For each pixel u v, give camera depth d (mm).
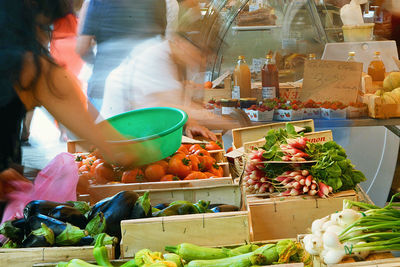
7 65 1982
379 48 3781
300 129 2613
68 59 3305
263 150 2113
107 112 3500
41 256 1539
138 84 3502
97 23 3379
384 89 3564
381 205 3781
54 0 2039
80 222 1729
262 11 3996
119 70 3482
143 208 1714
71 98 2146
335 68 3471
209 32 3898
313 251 1441
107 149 2172
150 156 2260
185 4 3742
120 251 1661
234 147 2801
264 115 3455
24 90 2057
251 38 4066
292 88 3756
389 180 3801
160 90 3500
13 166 2121
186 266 1458
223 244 1648
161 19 3459
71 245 1604
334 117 3422
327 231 1450
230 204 2125
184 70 3646
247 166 2129
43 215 1672
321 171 2023
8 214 2020
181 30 3701
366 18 4172
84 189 2266
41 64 2061
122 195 1743
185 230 1643
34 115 3037
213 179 2311
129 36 3426
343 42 3891
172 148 2363
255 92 3791
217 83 3863
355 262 1381
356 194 2023
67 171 2125
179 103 3520
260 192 2121
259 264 1390
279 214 2004
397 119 3387
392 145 3781
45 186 2082
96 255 1486
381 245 1426
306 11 4000
